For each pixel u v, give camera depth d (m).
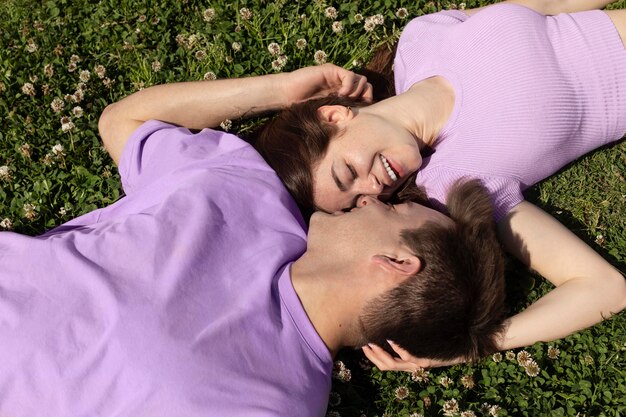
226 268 1.83
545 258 2.15
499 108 2.16
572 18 2.27
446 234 1.87
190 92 2.31
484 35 2.22
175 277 1.75
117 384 1.64
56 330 1.69
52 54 2.69
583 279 2.08
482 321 1.88
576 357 2.22
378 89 2.62
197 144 2.14
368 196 2.03
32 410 1.66
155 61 2.66
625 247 2.42
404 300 1.80
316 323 1.82
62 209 2.42
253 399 1.66
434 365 2.04
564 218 2.49
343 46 2.69
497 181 2.16
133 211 2.06
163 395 1.62
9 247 1.88
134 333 1.66
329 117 2.10
